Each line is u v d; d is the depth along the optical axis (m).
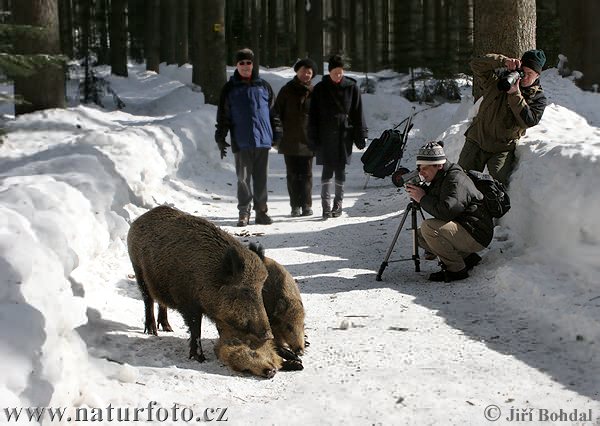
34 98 24.30
